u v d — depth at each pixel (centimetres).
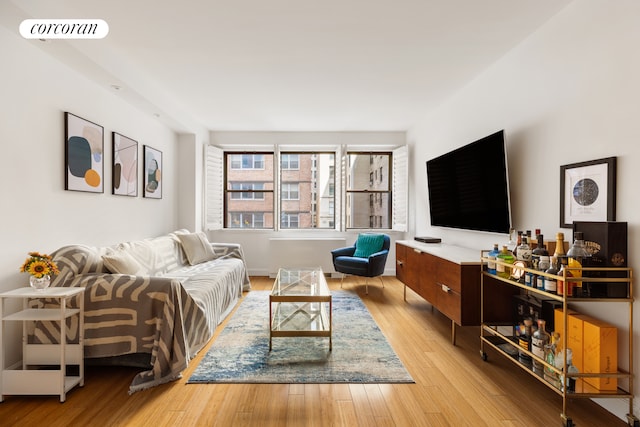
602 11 193
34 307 224
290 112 461
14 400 196
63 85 268
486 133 321
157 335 222
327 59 300
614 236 176
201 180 531
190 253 409
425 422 178
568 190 217
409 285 389
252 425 175
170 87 370
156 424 176
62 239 269
